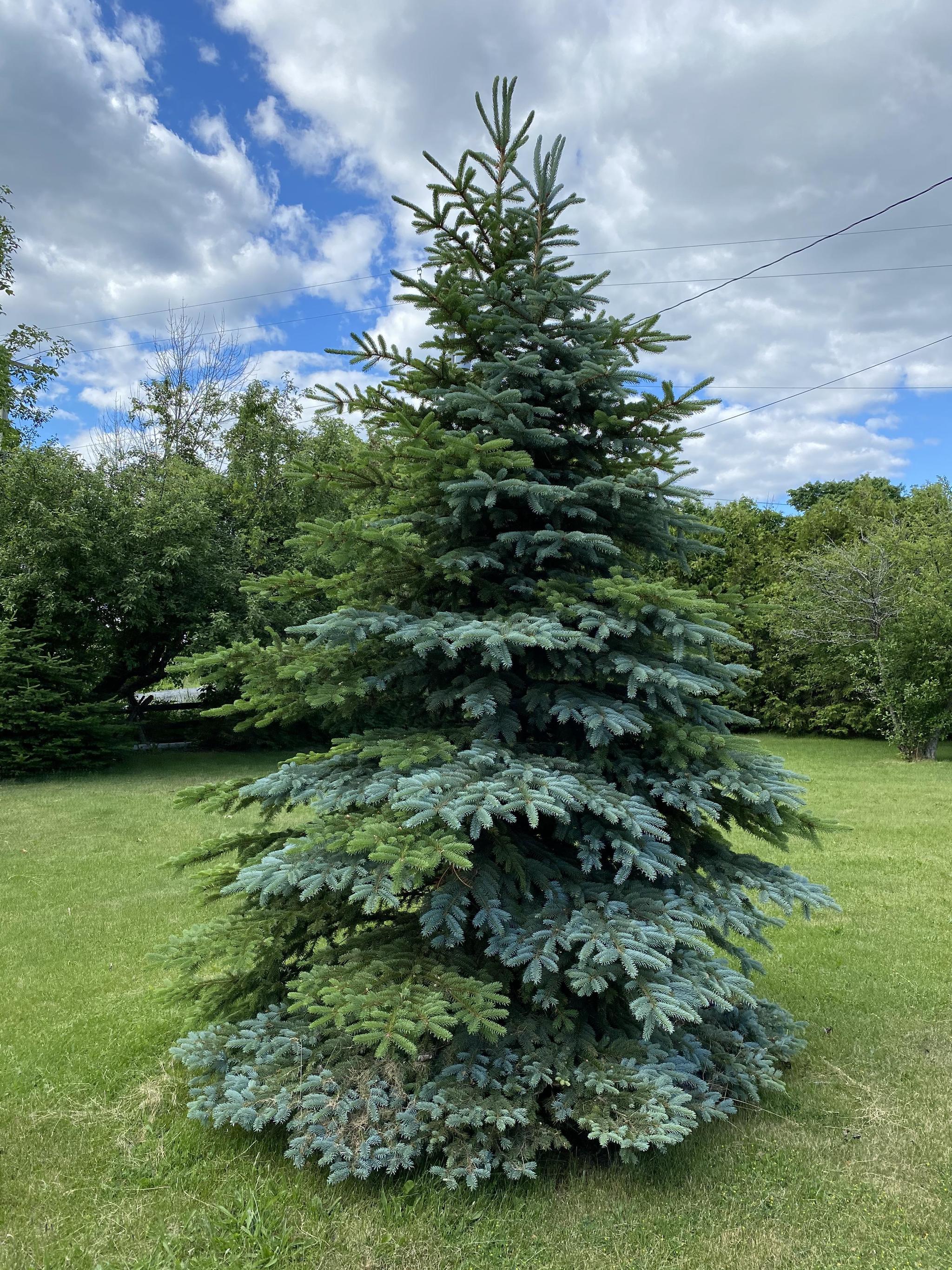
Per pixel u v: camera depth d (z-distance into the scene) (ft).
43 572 41.75
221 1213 8.96
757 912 11.09
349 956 10.26
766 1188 9.48
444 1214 8.84
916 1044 13.17
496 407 10.39
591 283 11.64
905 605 48.21
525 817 11.61
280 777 10.85
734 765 10.15
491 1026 8.36
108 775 42.45
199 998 12.31
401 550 9.77
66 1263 8.25
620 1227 8.79
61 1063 12.34
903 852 25.30
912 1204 9.20
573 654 10.20
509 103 11.16
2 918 19.38
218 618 44.01
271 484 49.98
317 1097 9.41
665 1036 10.66
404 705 11.73
